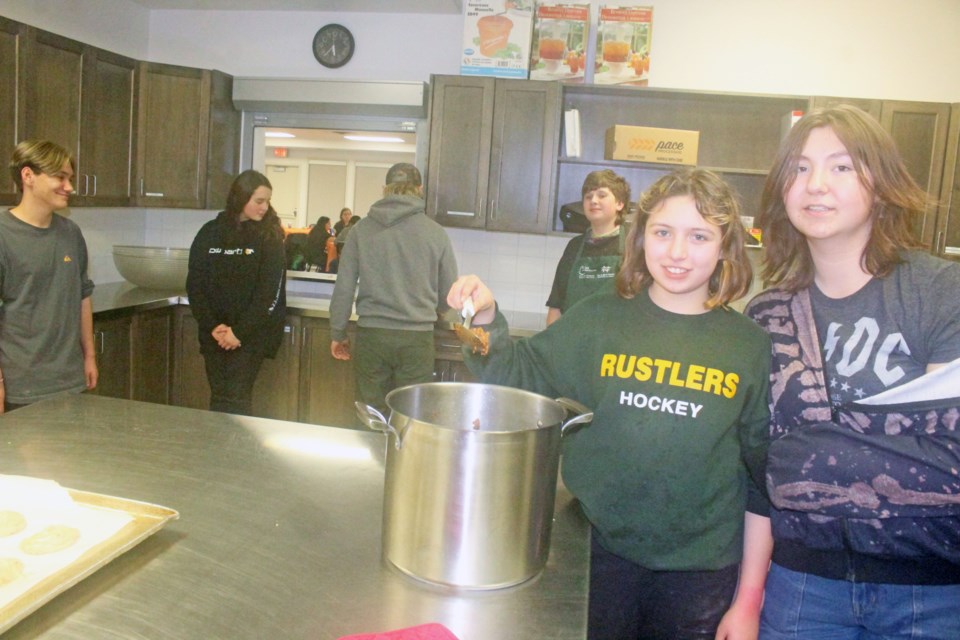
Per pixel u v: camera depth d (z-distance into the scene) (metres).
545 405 0.95
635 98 3.62
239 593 0.79
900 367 1.02
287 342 3.48
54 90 3.05
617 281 1.17
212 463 1.17
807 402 1.07
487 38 3.38
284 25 3.91
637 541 1.11
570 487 1.13
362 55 3.85
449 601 0.79
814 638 1.10
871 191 1.00
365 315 2.94
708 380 1.08
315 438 1.30
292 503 1.03
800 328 1.10
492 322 1.15
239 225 3.10
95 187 3.34
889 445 0.96
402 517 0.83
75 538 0.84
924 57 3.50
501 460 0.78
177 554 0.87
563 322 1.20
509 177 3.40
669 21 3.60
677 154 3.32
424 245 2.86
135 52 3.94
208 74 3.68
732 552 1.12
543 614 0.78
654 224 1.06
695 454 1.07
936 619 1.04
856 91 3.54
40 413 1.36
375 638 0.68
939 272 1.01
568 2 3.40
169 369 3.62
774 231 1.15
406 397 0.94
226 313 3.12
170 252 3.62
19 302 2.30
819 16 3.53
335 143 3.86
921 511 0.98
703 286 1.11
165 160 3.66
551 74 3.39
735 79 3.59
